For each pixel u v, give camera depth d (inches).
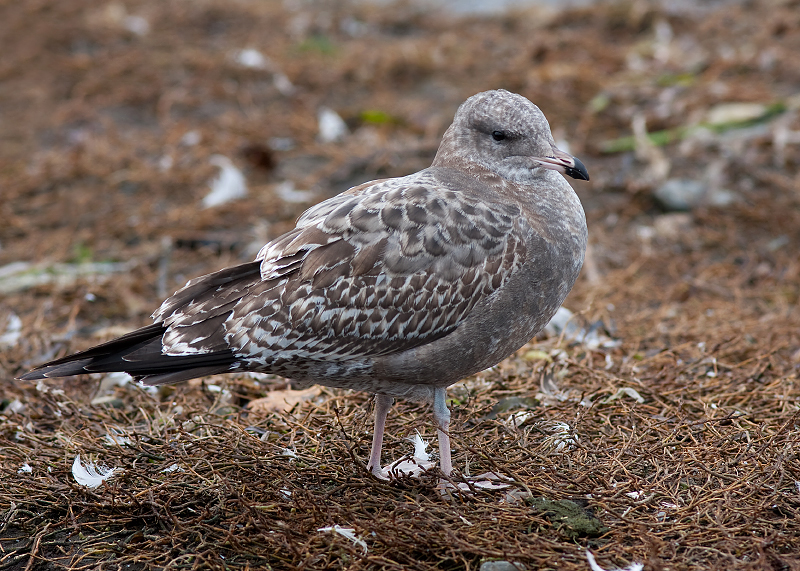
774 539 306.3
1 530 340.8
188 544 329.4
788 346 467.8
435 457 377.4
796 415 371.6
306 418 400.2
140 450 382.3
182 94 862.5
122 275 594.2
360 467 357.7
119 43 991.0
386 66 899.4
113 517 342.6
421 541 311.3
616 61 876.0
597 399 410.6
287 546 312.7
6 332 514.0
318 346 338.0
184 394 439.2
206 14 1067.3
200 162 737.0
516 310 350.0
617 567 300.2
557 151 374.3
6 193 692.7
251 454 373.1
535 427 388.2
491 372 445.7
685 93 791.7
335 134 773.9
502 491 342.3
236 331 335.6
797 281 561.9
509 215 352.5
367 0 1119.6
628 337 488.7
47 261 609.9
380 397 366.3
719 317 511.8
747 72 834.2
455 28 1027.3
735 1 1013.2
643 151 704.4
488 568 299.0
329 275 334.6
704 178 668.7
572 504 328.2
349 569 304.3
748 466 351.6
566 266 361.1
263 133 775.7
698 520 319.6
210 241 630.5
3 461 379.6
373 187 361.1
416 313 339.0
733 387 418.9
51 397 430.0
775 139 697.0
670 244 613.0
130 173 720.3
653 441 371.2
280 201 674.2
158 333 340.2
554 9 1032.2
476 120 382.3
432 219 341.7
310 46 970.7
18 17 1039.0
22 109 848.9
